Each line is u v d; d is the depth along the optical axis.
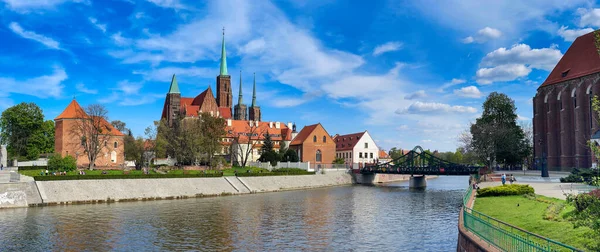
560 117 99.00
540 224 30.98
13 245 39.50
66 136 116.12
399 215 57.84
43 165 99.44
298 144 152.12
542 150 107.38
